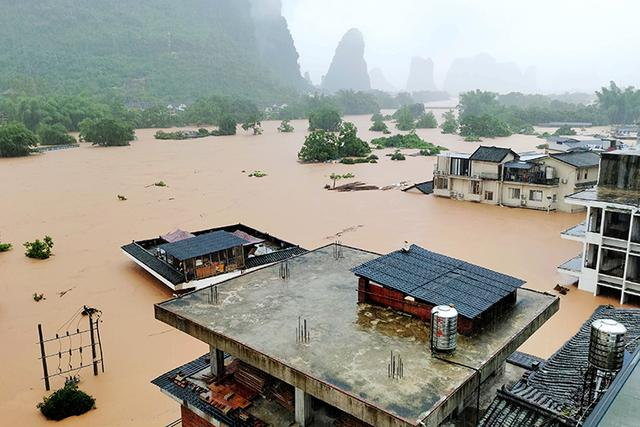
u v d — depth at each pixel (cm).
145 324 3997
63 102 18338
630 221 3856
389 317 1883
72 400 2930
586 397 1413
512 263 5134
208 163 11581
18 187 8925
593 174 7206
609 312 2172
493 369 1623
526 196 7325
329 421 1650
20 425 2844
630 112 19762
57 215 7138
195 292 2122
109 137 14475
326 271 2327
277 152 13425
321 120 18238
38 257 5431
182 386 1947
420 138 16600
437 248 5638
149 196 8244
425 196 8206
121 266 5209
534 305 1972
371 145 14738
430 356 1623
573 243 5759
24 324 4012
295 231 6328
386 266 2059
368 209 7400
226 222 6756
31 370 3369
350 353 1648
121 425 2839
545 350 3466
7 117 17388
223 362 1944
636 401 1197
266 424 1688
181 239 4859
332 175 9356
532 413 1385
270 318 1892
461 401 1479
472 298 1816
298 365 1584
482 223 6619
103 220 6888
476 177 7638
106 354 3569
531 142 15400
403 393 1438
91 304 4356
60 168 10894
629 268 3972
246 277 2270
